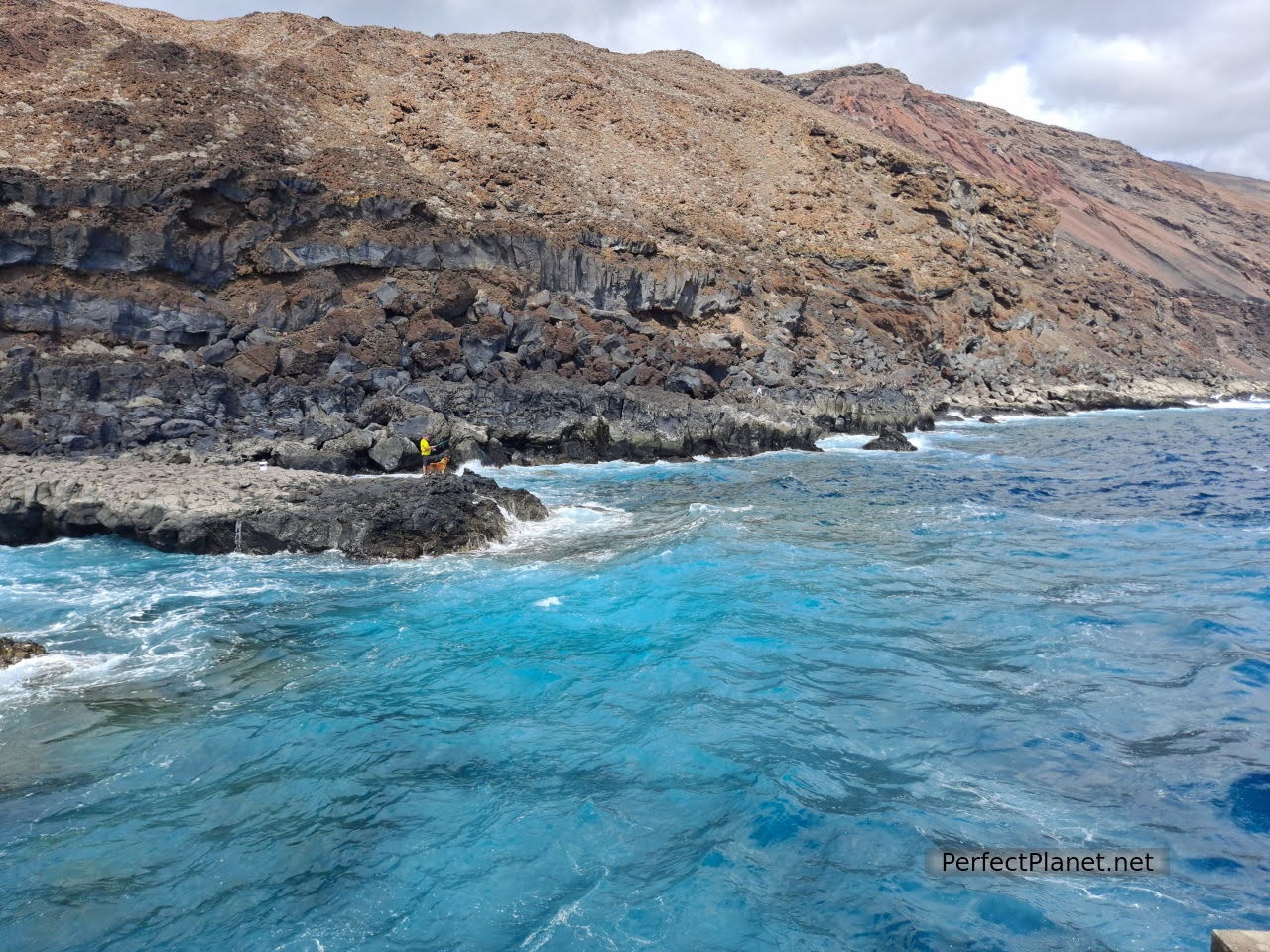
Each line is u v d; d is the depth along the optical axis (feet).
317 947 23.30
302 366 94.99
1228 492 85.51
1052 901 24.81
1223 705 36.55
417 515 59.57
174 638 44.37
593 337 118.42
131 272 98.37
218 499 61.16
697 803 29.73
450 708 36.76
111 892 25.36
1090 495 83.56
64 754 33.01
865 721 35.37
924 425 137.80
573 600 49.80
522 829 28.37
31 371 79.61
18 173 97.55
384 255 112.68
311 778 31.37
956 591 51.49
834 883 25.72
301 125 145.89
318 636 44.70
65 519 60.39
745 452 108.68
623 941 23.49
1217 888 25.31
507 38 252.83
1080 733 34.37
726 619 46.44
